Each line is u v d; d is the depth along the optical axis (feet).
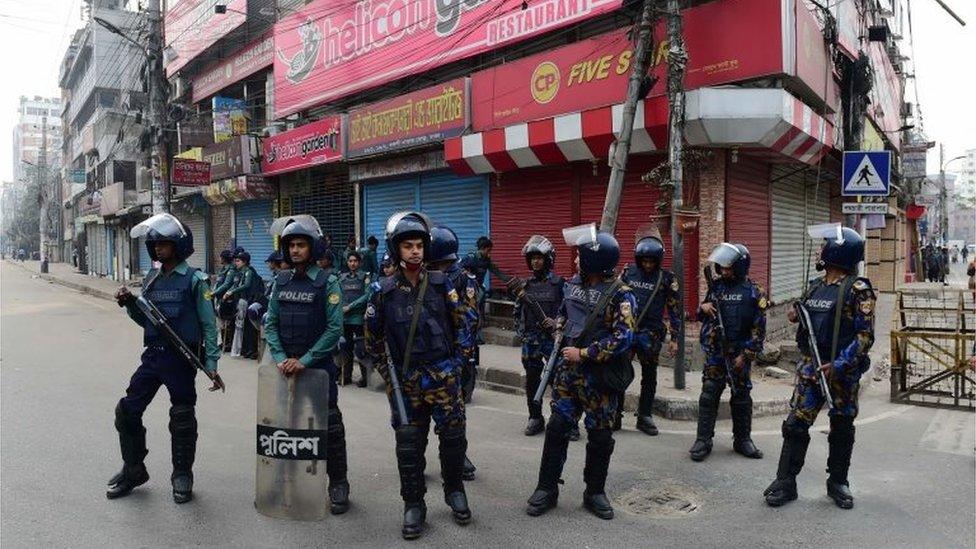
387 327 13.14
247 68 62.34
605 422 13.74
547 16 33.35
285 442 13.23
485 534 12.96
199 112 74.23
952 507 14.28
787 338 34.55
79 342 39.91
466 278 13.78
